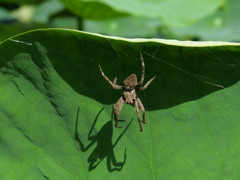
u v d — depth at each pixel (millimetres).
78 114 255
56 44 250
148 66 253
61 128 255
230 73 249
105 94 256
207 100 251
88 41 249
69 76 254
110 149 256
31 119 255
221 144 251
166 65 252
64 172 253
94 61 253
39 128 255
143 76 255
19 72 253
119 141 256
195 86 252
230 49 244
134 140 255
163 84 254
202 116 252
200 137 252
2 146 254
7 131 255
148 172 252
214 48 245
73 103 255
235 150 250
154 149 254
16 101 254
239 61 246
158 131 254
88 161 255
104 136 256
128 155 255
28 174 252
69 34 248
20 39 250
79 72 254
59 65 253
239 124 250
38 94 255
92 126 256
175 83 253
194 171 251
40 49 251
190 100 253
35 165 253
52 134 255
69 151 255
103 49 250
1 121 254
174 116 253
